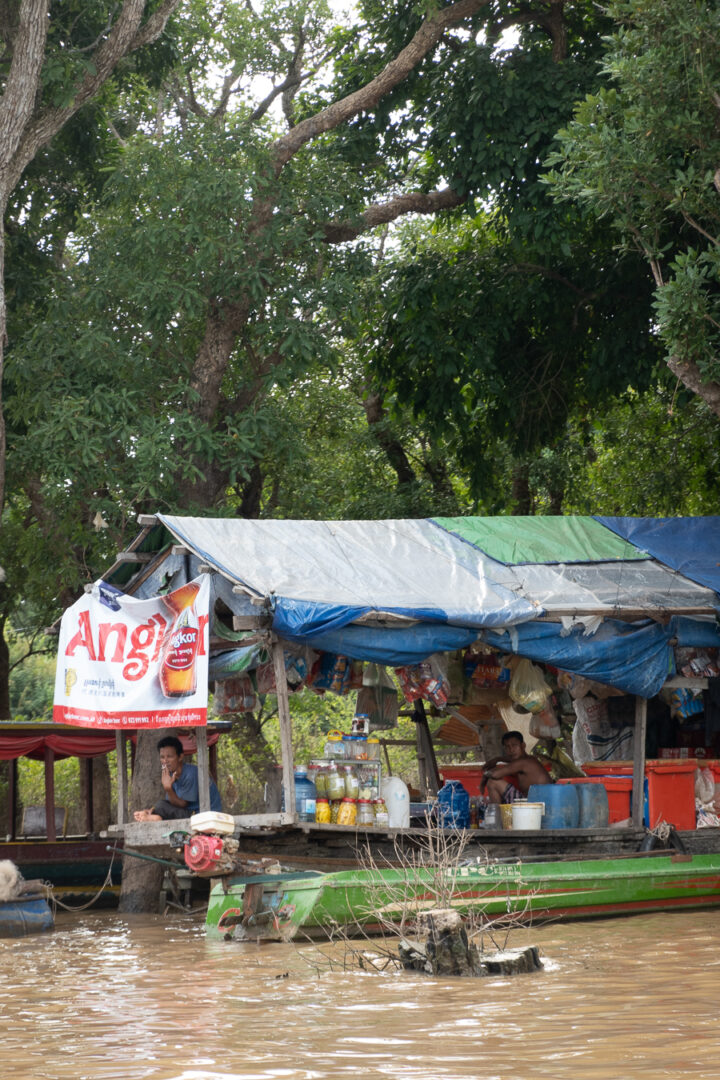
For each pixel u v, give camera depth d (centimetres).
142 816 2745
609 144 2928
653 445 5341
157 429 3522
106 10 3912
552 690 3156
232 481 3644
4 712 5731
